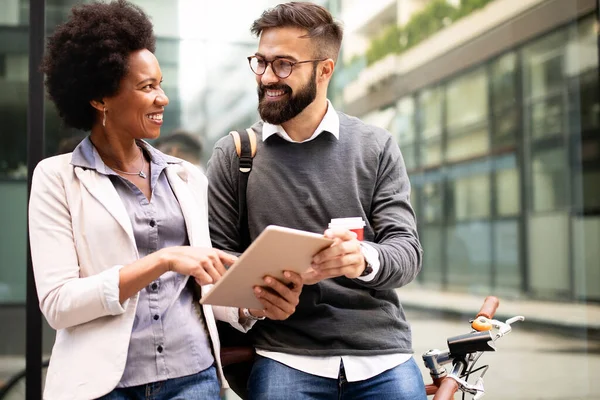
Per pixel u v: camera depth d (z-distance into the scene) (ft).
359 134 6.99
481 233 27.14
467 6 25.50
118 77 5.45
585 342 21.12
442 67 26.12
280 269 5.22
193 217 5.82
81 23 5.53
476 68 25.93
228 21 13.79
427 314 25.68
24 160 11.35
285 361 6.41
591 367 18.47
